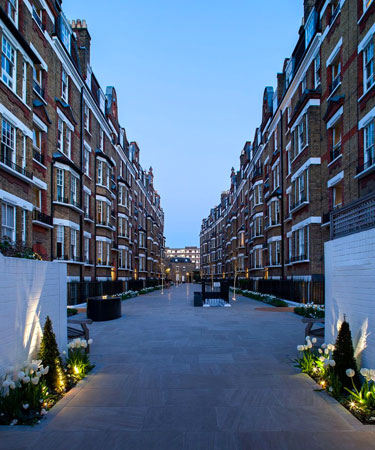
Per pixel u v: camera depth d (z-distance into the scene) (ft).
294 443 12.56
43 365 17.97
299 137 67.82
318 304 53.98
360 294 18.10
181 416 14.92
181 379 20.04
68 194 64.23
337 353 17.95
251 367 22.49
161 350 27.61
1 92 38.68
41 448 12.32
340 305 20.72
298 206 64.64
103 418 14.76
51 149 60.44
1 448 12.33
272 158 90.33
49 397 16.60
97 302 45.24
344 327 18.10
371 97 43.21
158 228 222.28
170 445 12.47
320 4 60.44
